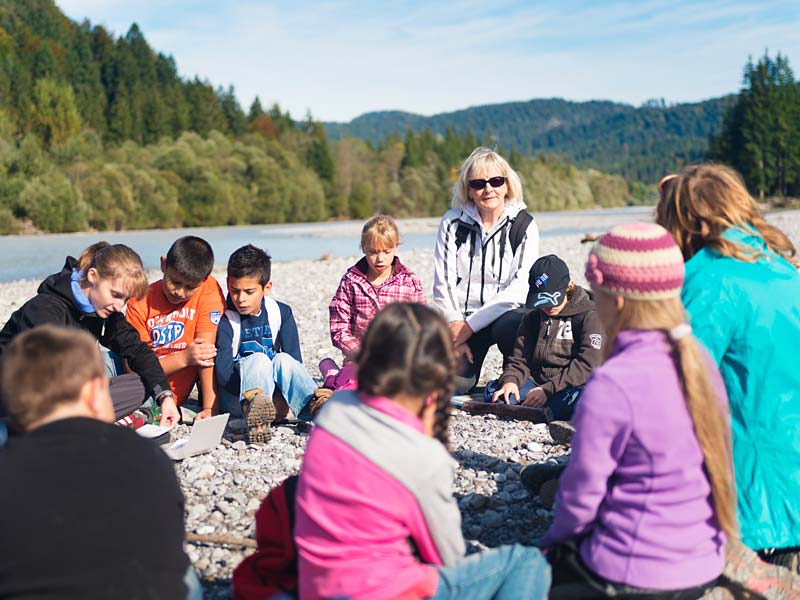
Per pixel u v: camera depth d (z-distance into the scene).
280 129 117.44
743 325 2.86
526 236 5.96
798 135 85.25
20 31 112.88
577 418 2.52
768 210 73.81
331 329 5.72
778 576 2.76
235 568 3.09
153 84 120.69
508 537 3.57
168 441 4.58
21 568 1.97
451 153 125.06
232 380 5.23
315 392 5.03
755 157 84.81
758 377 2.87
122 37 129.88
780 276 2.94
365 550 2.33
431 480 2.32
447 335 2.41
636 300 2.52
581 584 2.54
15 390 2.21
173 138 96.56
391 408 2.37
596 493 2.49
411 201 102.31
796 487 2.87
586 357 5.13
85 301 4.28
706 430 2.46
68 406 2.23
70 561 1.98
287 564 2.75
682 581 2.43
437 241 6.20
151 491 2.14
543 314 5.35
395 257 5.75
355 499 2.31
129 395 4.52
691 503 2.47
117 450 2.16
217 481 4.21
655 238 2.52
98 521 2.03
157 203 66.88
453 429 5.19
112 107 97.81
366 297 5.61
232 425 5.30
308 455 2.43
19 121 77.44
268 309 5.34
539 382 5.54
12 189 57.94
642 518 2.46
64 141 76.94
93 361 2.29
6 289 17.64
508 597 2.39
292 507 2.75
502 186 5.93
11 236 55.09
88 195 62.56
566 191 136.62
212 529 3.64
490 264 5.98
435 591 2.35
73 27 135.75
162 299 5.32
